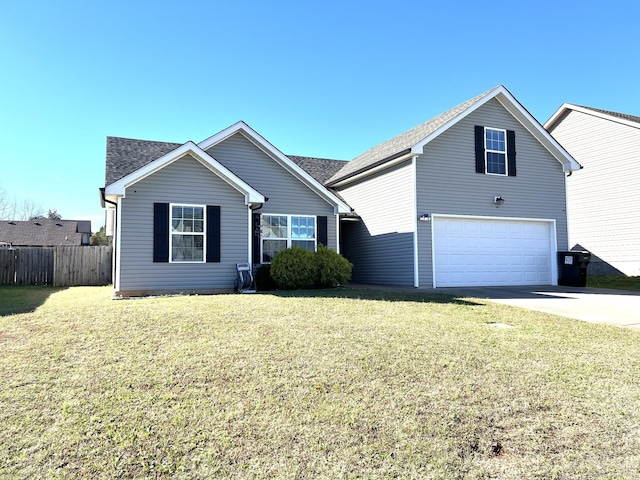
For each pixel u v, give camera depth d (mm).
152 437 3164
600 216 18828
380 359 4914
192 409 3605
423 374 4500
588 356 5367
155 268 11086
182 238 11453
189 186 11562
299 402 3773
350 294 10391
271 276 11953
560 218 16000
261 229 13242
